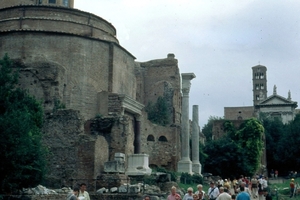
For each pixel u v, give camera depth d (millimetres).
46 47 51594
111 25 60219
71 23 54531
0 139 28094
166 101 73000
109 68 55188
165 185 37688
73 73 51938
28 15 54531
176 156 65688
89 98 52562
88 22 56594
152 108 72688
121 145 43969
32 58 51188
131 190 34094
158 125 65000
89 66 53250
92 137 40750
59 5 56156
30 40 51500
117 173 38469
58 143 40969
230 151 67875
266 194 33094
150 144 63281
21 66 48438
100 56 54562
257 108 144750
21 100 36625
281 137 96250
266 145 97375
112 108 51844
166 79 74125
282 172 94750
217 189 25750
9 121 28891
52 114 41906
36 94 47781
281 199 40438
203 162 67000
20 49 51312
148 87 74688
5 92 32781
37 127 38438
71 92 51375
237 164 67000
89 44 53719
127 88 60031
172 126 66688
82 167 39688
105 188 36906
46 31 51562
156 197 31750
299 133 90375
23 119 30453
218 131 91125
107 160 42094
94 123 45094
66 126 41219
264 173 83938
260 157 80312
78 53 52625
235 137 83562
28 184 30062
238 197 20703
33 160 30203
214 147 68625
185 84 56500
